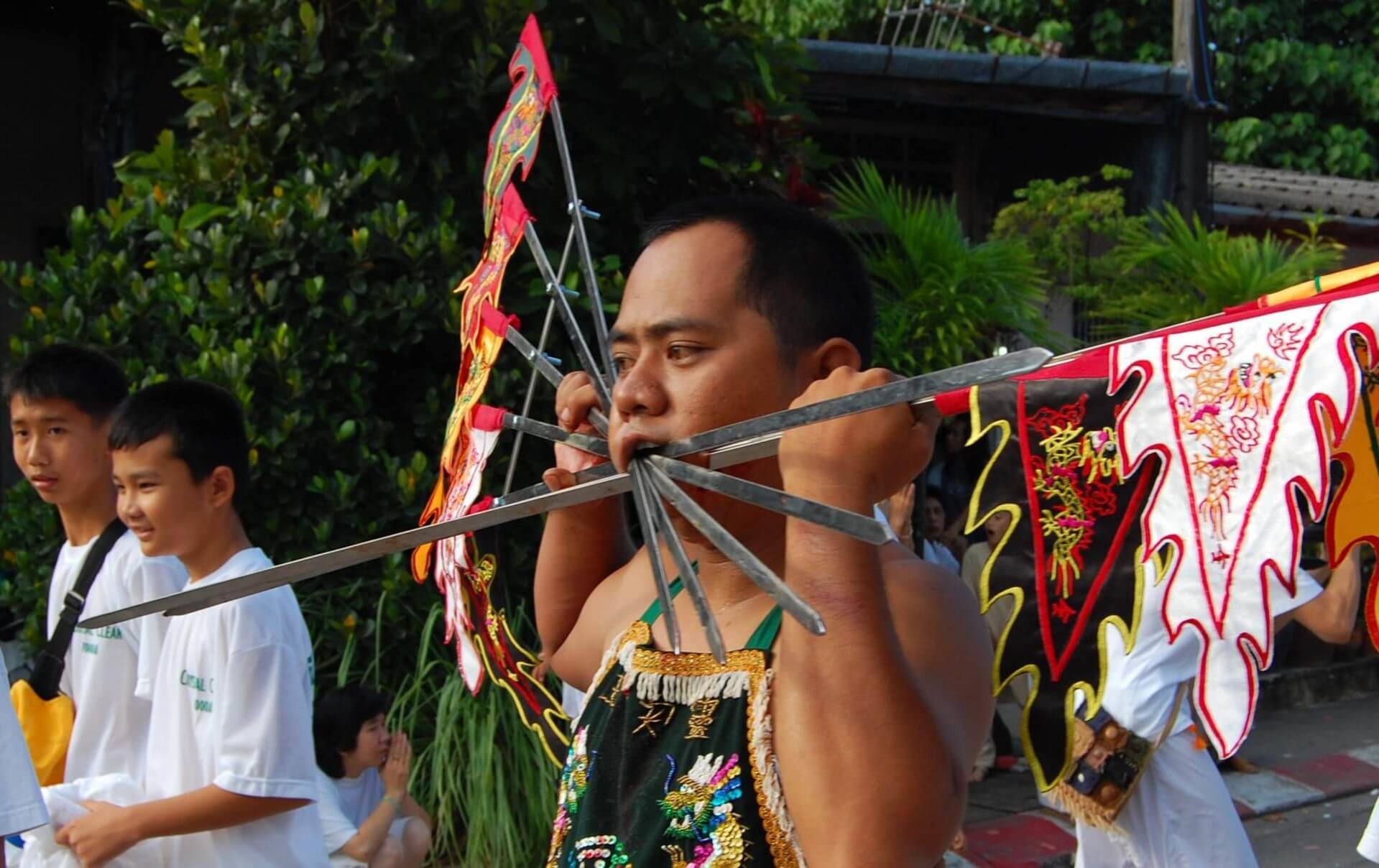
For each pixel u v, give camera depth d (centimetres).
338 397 677
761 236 199
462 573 282
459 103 700
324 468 670
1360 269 156
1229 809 517
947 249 894
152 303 686
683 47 724
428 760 652
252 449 643
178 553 384
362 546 215
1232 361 156
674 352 194
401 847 552
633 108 735
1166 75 1107
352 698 562
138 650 418
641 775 194
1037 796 827
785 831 174
